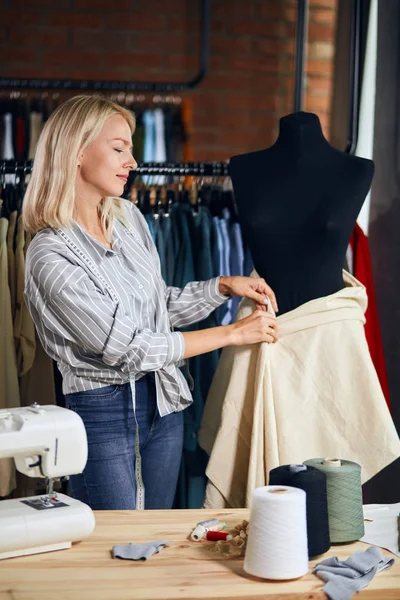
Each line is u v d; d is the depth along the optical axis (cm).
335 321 234
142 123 435
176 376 223
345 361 233
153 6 451
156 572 144
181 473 290
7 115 416
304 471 153
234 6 455
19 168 289
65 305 203
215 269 294
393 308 292
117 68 450
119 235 224
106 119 212
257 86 459
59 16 445
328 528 153
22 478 292
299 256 237
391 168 291
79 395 215
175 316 240
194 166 293
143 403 219
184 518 172
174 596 134
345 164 238
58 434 161
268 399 231
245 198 241
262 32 457
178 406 226
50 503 160
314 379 232
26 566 147
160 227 296
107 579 141
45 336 213
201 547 156
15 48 442
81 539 156
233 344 224
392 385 296
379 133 297
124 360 207
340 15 335
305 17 329
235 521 170
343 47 332
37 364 291
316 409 232
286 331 234
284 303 238
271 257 239
